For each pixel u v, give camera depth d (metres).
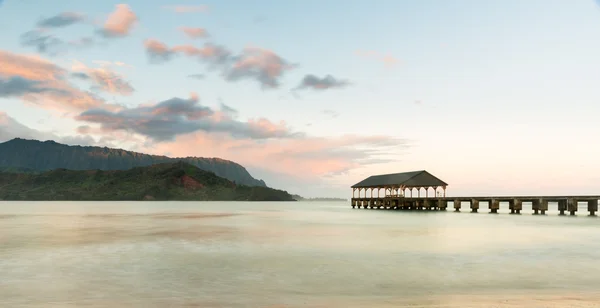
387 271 18.08
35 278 16.55
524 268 18.80
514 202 73.06
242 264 19.81
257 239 31.17
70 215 77.50
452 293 14.10
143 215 78.69
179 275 17.14
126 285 15.35
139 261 20.66
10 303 12.80
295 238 31.78
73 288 14.88
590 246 26.45
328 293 14.16
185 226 46.38
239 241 29.77
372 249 25.25
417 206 93.38
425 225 46.50
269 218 67.00
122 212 96.06
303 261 20.64
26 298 13.46
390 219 59.88
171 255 22.69
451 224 47.97
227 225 48.19
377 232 37.22
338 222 53.91
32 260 20.95
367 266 19.30
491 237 32.16
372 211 93.56
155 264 19.75
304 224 49.69
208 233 36.56
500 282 15.92
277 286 15.23
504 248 25.56
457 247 26.11
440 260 21.03
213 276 16.97
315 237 32.69
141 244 27.80
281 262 20.36
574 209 65.75
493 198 76.69
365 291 14.47
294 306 12.16
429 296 13.56
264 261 20.69
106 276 16.95
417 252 23.91
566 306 11.70
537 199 70.19
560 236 32.84
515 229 39.94
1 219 62.19
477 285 15.41
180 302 12.87
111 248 25.67
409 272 17.84
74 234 35.41
